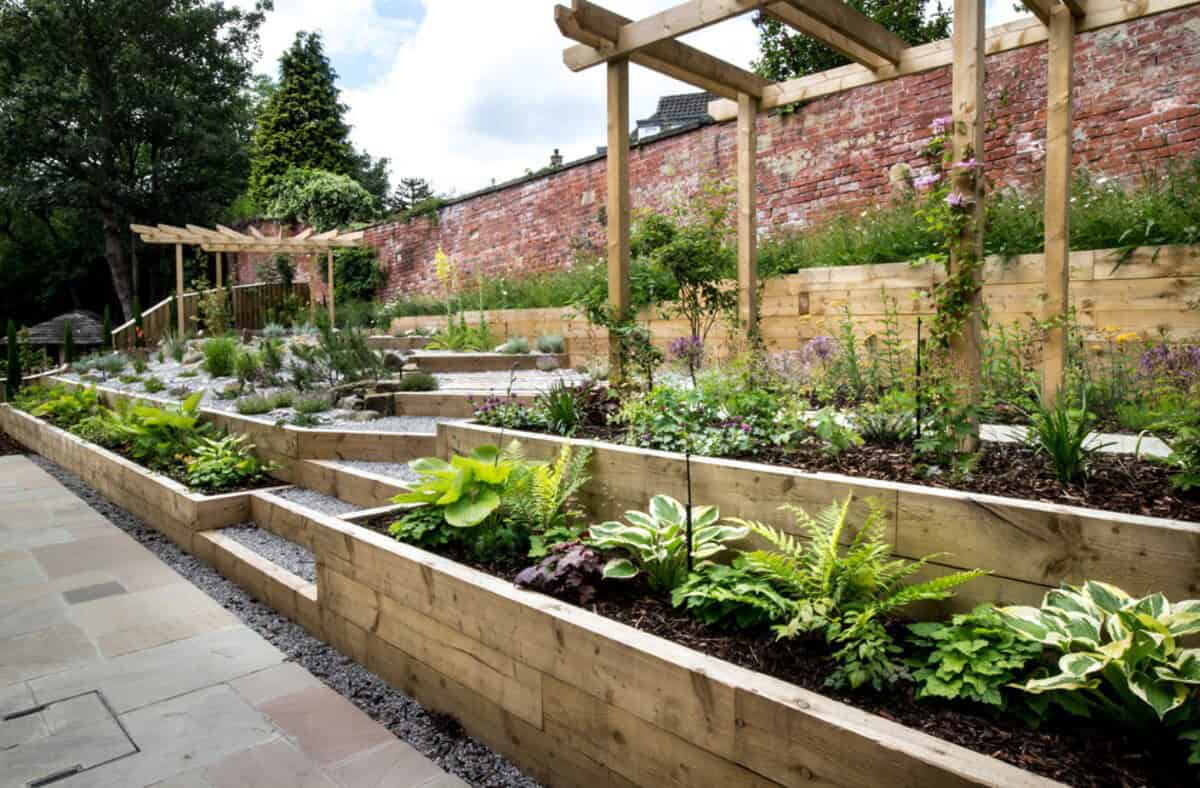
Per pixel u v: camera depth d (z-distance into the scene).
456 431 3.90
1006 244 5.07
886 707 1.60
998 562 1.94
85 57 20.03
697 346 5.21
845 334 4.62
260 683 2.58
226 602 3.44
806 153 7.95
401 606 2.51
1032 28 4.29
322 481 4.72
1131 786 1.33
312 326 12.69
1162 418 2.58
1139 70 5.76
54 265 24.42
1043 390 3.79
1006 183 6.50
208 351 8.61
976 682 1.57
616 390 4.02
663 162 9.45
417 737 2.26
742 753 1.56
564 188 11.14
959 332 2.86
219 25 21.80
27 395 9.39
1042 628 1.60
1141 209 4.82
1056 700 1.52
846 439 2.76
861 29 4.34
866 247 6.06
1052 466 2.36
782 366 4.33
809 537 2.35
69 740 2.21
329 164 21.59
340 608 2.83
